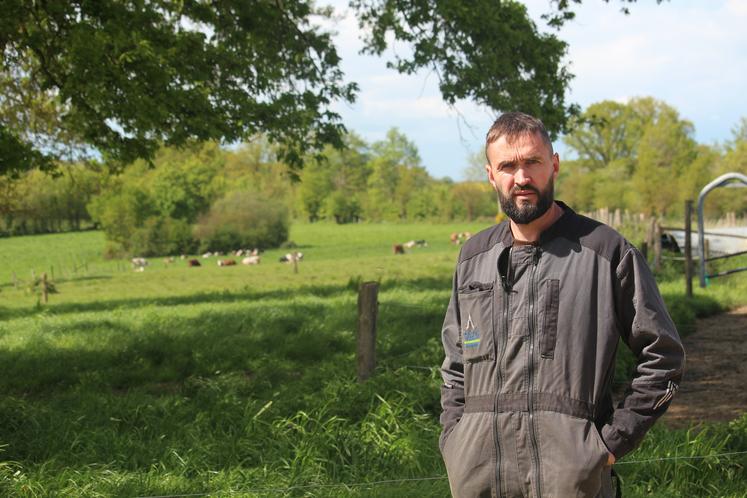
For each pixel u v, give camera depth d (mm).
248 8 14273
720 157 68438
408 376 7293
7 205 26328
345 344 10562
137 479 4965
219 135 13164
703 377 8375
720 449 5148
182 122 13023
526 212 2373
